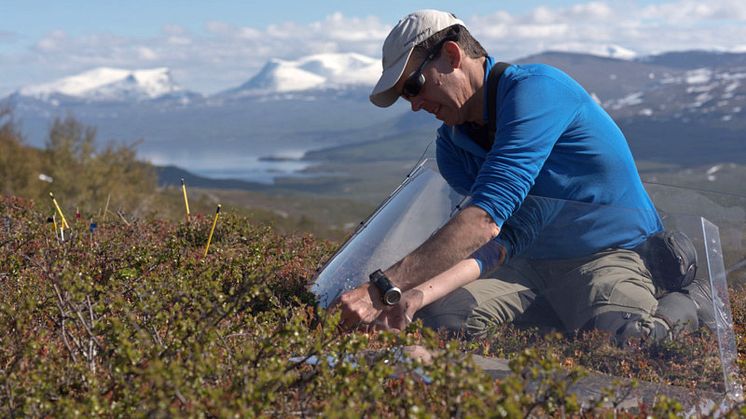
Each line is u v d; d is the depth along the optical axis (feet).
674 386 9.83
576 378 7.93
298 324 8.73
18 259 14.69
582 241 11.19
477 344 10.50
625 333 10.37
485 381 7.34
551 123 12.55
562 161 12.98
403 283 11.57
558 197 13.01
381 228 12.98
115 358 8.52
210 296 10.15
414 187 13.64
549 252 11.34
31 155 137.80
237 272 14.16
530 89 12.69
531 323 10.89
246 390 7.36
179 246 15.61
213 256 15.94
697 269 10.84
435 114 13.53
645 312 10.49
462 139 13.60
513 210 11.82
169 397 7.52
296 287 13.56
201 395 7.45
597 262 11.02
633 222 11.25
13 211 22.81
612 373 10.23
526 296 11.05
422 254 11.71
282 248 18.76
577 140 12.94
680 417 7.82
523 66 13.41
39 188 132.46
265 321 11.30
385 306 11.50
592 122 13.07
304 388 8.15
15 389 8.09
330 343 9.16
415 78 13.15
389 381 9.12
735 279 13.75
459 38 13.08
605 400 9.34
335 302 12.04
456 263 11.53
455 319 11.05
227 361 9.14
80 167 132.98
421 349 10.12
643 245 11.15
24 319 9.96
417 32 13.00
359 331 11.43
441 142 14.38
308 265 16.92
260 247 16.92
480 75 13.23
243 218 20.08
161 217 28.50
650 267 10.94
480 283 11.24
